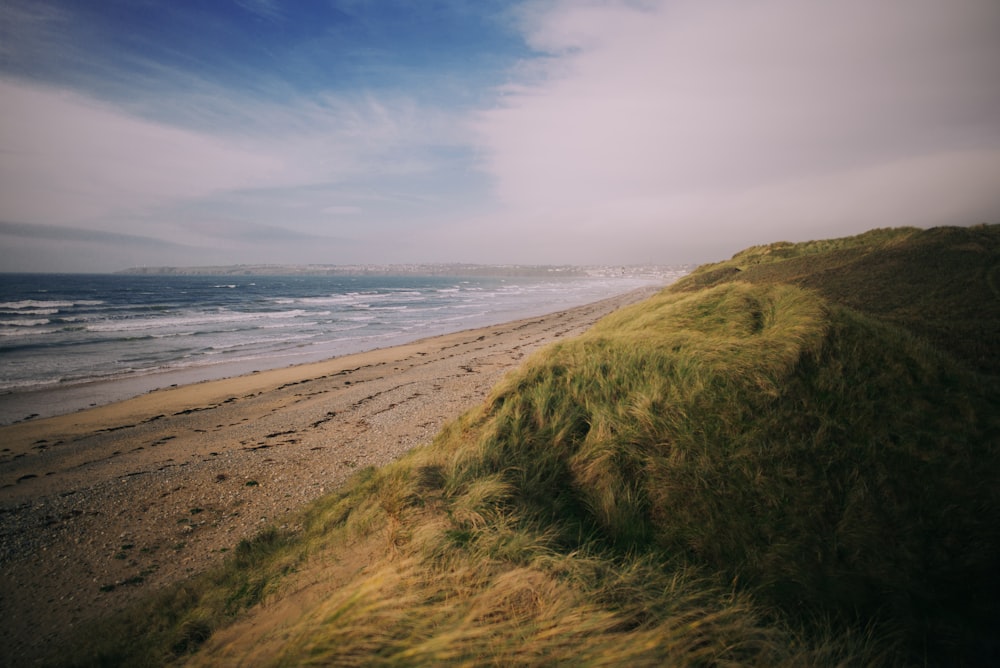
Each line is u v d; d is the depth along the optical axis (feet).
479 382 50.70
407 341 94.38
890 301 42.50
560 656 7.26
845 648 8.96
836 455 13.53
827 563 10.94
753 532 12.01
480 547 10.66
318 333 107.04
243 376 61.31
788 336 18.62
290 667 7.39
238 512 22.36
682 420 15.78
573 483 15.24
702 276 97.71
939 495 11.99
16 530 21.29
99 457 32.14
